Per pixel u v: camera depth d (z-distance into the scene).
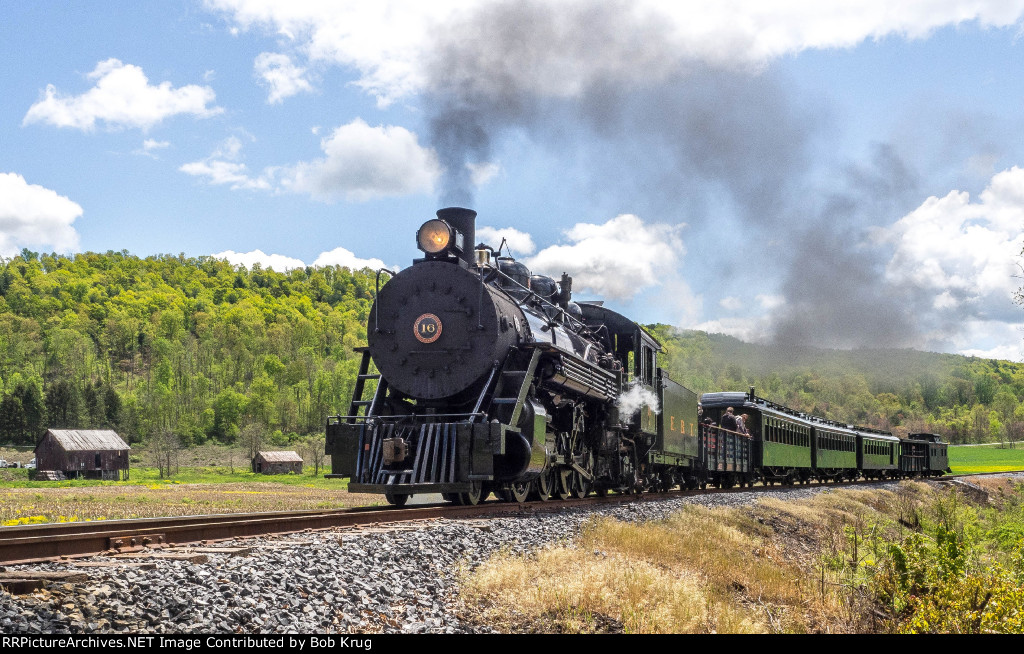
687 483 25.83
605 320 19.83
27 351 161.38
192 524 9.18
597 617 7.86
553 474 15.66
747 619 8.67
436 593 7.79
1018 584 11.57
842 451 42.28
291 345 178.12
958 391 146.75
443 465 12.84
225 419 123.12
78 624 5.16
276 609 6.25
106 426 116.25
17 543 6.86
